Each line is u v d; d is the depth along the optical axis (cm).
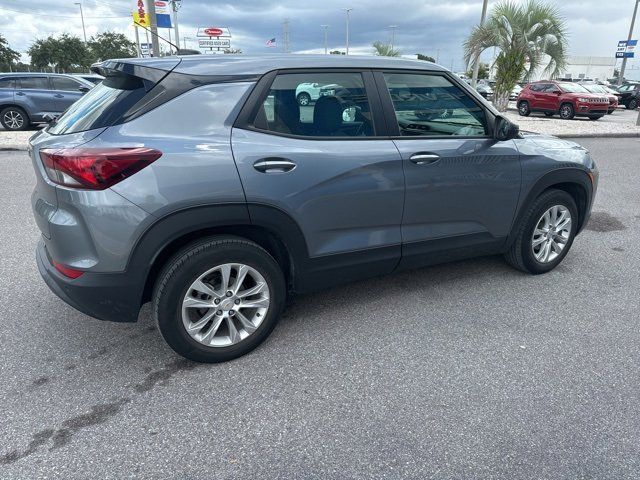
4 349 302
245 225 278
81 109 281
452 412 248
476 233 368
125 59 280
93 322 337
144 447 224
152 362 292
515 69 1722
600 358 297
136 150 244
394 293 386
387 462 216
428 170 328
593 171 417
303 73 294
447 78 345
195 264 264
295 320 344
